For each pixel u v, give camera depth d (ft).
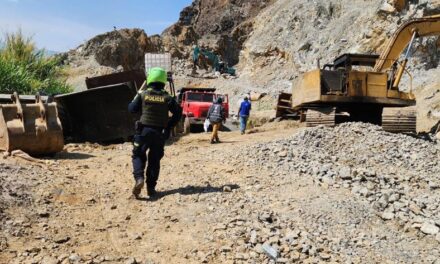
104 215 20.81
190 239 18.66
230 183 26.78
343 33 169.07
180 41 247.50
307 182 27.71
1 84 50.47
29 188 22.39
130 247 17.81
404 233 21.57
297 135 41.65
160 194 23.97
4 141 29.04
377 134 43.19
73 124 40.22
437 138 46.44
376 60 53.26
